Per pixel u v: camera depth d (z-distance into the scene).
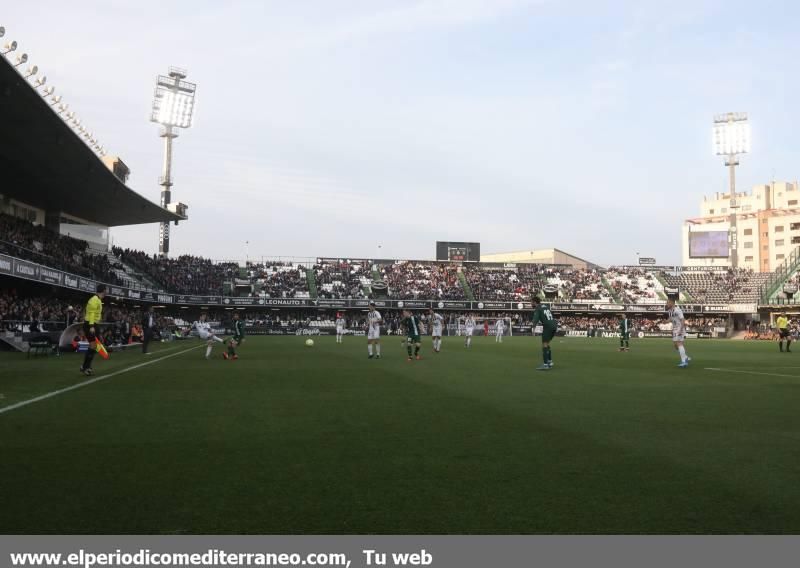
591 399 10.73
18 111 25.72
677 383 13.80
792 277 71.25
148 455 6.11
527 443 6.83
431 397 10.91
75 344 24.55
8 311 27.25
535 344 40.84
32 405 9.51
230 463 5.81
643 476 5.41
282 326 64.75
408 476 5.38
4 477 5.24
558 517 4.36
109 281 45.00
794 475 5.46
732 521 4.30
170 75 67.31
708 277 80.38
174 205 62.03
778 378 15.23
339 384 13.12
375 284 73.06
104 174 36.31
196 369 17.03
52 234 42.03
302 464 5.79
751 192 121.19
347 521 4.27
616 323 76.06
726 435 7.34
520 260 126.56
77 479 5.19
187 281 63.38
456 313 74.44
